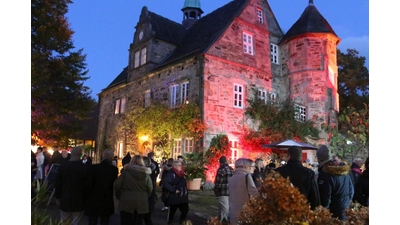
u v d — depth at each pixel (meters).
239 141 15.84
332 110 17.70
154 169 7.06
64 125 19.12
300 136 16.53
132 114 19.81
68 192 5.50
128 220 5.38
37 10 16.41
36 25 16.36
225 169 6.73
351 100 26.95
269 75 18.19
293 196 2.43
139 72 20.06
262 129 16.28
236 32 16.98
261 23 18.64
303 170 4.26
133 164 5.52
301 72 18.09
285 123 16.41
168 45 19.94
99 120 24.58
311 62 17.92
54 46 16.83
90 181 5.62
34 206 4.00
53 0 17.11
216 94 15.48
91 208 5.54
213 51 15.74
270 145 13.06
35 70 14.97
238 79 16.50
